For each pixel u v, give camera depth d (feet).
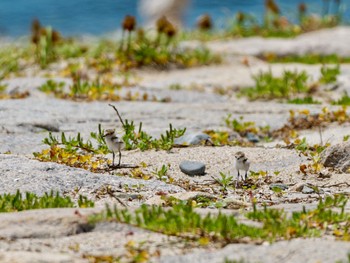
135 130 56.44
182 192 40.04
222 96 75.77
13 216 32.14
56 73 84.02
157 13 129.49
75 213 31.76
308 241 29.94
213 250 29.30
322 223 32.22
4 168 42.37
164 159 47.67
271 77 78.38
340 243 29.60
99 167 45.50
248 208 37.22
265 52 100.73
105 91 71.05
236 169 43.96
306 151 50.06
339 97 73.46
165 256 28.55
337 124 58.90
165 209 34.09
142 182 42.09
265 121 61.36
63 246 29.78
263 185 43.21
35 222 31.42
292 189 41.93
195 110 65.62
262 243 29.89
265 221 32.30
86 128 56.80
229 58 95.55
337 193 40.52
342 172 45.24
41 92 70.54
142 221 31.96
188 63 90.27
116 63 86.53
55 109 62.28
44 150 47.26
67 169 42.88
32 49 93.97
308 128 58.85
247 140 56.34
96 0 202.59
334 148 46.06
